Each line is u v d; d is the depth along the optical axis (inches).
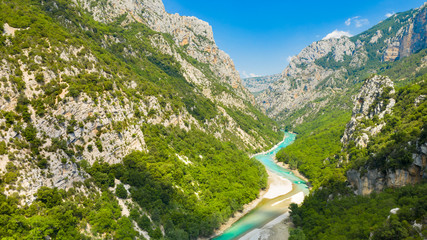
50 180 3070.9
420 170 3240.7
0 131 2861.7
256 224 4778.5
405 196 3105.3
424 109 4520.2
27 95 3272.6
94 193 3489.2
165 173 4680.1
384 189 3644.2
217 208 4803.2
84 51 4763.8
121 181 3991.1
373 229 2856.8
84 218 3139.8
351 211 3577.8
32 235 2512.3
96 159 3786.9
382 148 4133.9
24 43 3678.6
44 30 4338.1
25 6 5241.1
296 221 4384.8
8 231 2418.8
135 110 5295.3
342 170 5236.2
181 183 4940.9
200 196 5064.0
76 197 3253.0
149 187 4205.2
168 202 4301.2
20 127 3016.7
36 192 2881.4
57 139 3316.9
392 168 3511.3
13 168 2795.3
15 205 2630.4
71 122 3548.2
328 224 3627.0
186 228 4037.9
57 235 2751.0
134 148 4640.8
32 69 3472.0
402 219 2706.7
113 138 4178.2
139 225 3580.2
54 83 3575.3
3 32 3747.5
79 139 3641.7
